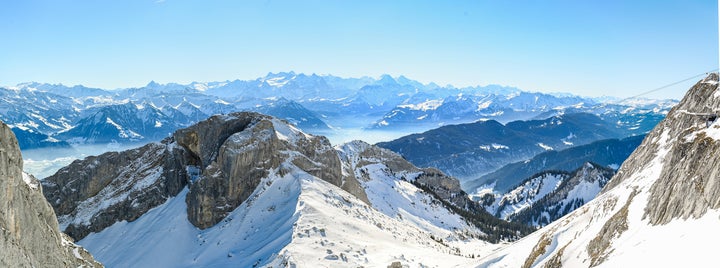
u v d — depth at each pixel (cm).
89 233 18725
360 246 12756
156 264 15375
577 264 7538
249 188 17550
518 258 10019
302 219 13875
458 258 13775
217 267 13538
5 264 5459
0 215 5719
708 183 5981
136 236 17500
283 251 11838
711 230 5259
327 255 11719
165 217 17962
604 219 8538
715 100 9950
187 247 16038
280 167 18050
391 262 11625
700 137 7056
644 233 6606
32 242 6262
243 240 14975
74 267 7269
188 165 19800
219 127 19762
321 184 17375
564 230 9394
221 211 17000
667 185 7031
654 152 10800
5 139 6212
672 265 5172
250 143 18050
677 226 6041
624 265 6047
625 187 9300
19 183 6316
